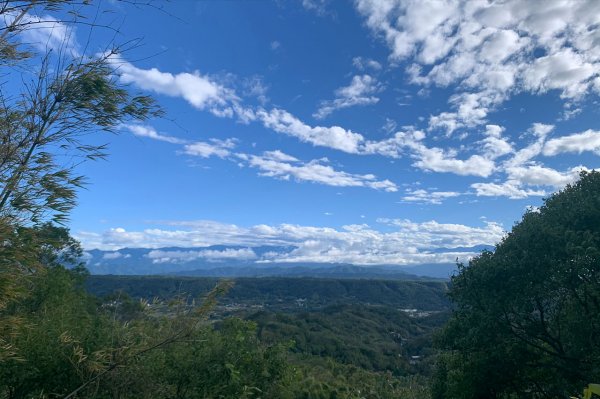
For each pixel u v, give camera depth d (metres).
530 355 13.48
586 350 11.93
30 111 3.36
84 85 3.44
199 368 7.14
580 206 12.44
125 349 4.88
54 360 5.27
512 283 12.85
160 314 5.04
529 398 14.29
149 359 5.84
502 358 13.05
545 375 14.16
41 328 5.54
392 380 35.50
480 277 13.38
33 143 3.35
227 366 7.15
